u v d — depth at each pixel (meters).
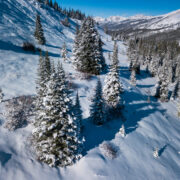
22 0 91.38
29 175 11.04
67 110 11.54
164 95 40.97
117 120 22.77
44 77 17.19
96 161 13.59
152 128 23.55
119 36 191.12
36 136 12.48
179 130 27.28
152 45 121.12
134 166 15.17
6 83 23.31
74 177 12.04
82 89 26.89
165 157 18.38
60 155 11.81
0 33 45.84
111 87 22.75
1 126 14.69
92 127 19.28
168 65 73.19
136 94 36.06
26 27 63.41
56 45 61.56
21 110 16.45
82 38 31.84
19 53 38.47
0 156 11.43
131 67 60.06
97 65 33.50
